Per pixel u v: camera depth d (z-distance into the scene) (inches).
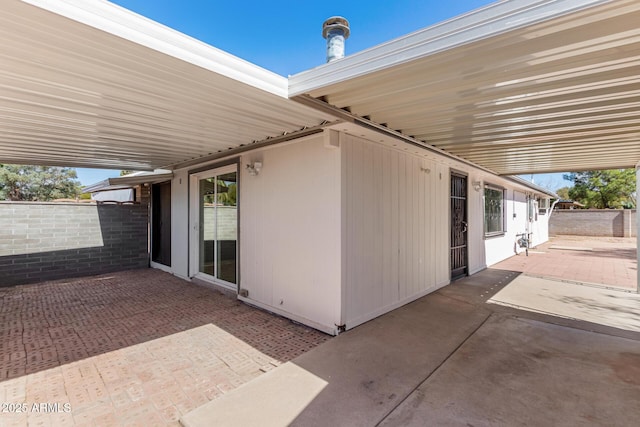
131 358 122.2
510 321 158.2
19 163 239.0
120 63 80.0
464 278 264.8
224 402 92.5
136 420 85.9
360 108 120.0
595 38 69.6
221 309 184.1
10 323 161.3
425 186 215.5
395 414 86.6
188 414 87.2
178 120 131.3
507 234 406.0
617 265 335.6
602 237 728.3
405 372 108.7
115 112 119.8
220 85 93.9
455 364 114.2
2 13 58.8
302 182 161.8
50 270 268.5
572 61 80.9
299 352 127.3
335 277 145.9
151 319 166.9
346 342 133.8
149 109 116.0
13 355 124.6
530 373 107.7
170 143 176.7
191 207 259.1
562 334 141.3
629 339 135.7
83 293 221.0
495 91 101.2
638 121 132.3
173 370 112.9
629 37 69.2
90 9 63.8
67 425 83.7
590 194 981.2
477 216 301.1
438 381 103.0
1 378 107.4
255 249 190.5
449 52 75.8
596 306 184.5
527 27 65.5
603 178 967.0
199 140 170.6
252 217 192.9
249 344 135.1
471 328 149.1
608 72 87.4
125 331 150.0
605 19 62.0
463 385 100.6
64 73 86.2
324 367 112.6
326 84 95.8
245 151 195.2
